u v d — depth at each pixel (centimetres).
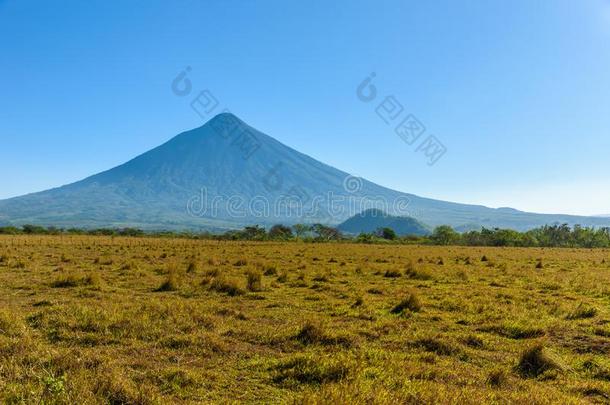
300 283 1833
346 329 1055
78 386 601
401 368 766
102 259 2759
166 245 4869
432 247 6544
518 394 672
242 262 2742
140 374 707
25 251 3466
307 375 716
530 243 9331
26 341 806
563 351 947
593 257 4347
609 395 704
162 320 1056
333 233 12012
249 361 808
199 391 659
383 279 2098
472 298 1545
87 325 990
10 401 561
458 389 680
